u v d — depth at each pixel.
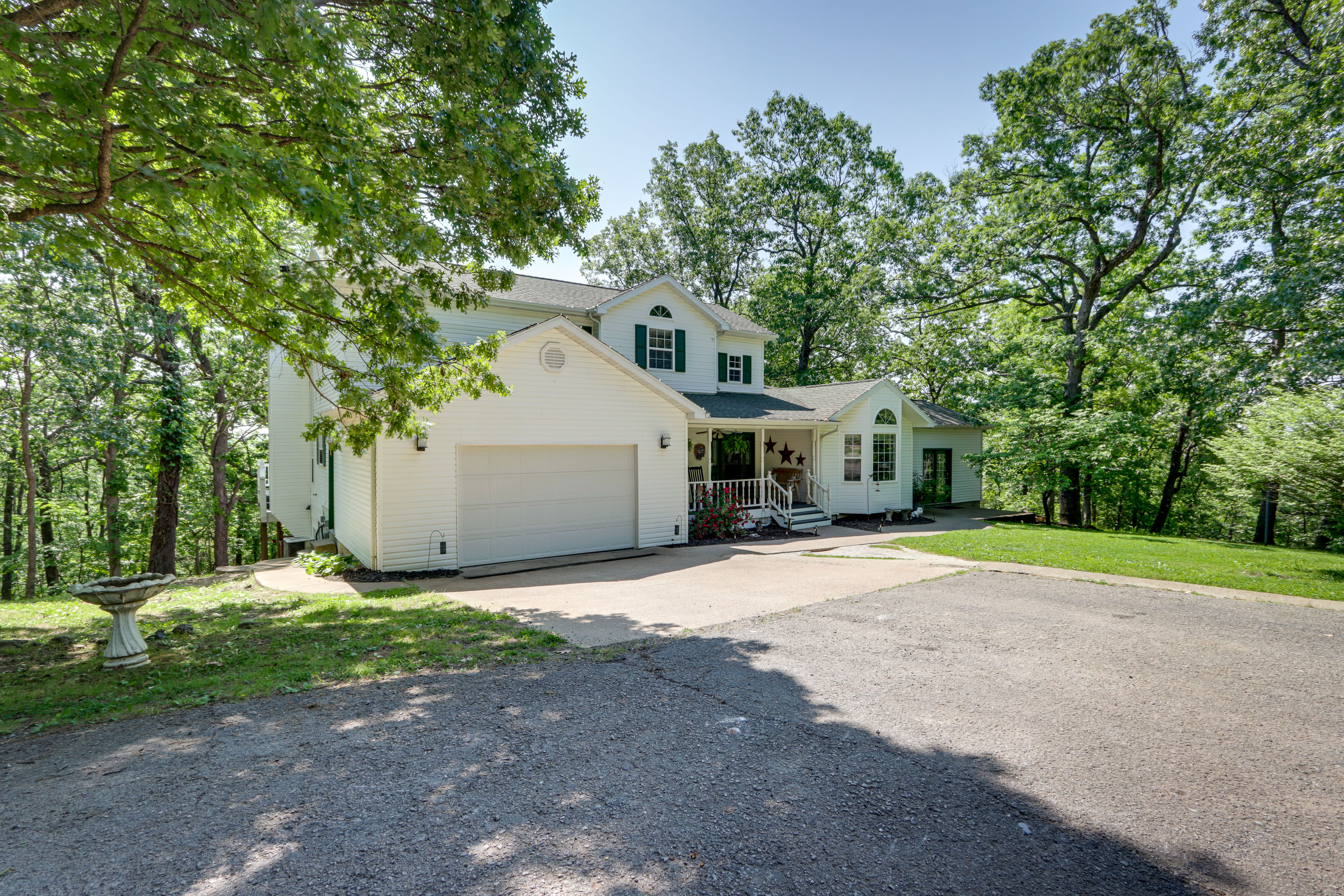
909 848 2.88
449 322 13.89
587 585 9.60
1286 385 13.12
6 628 7.87
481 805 3.21
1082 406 20.41
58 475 23.92
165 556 15.61
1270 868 2.76
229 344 18.12
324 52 4.68
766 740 4.05
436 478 10.77
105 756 3.84
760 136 31.17
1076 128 19.03
